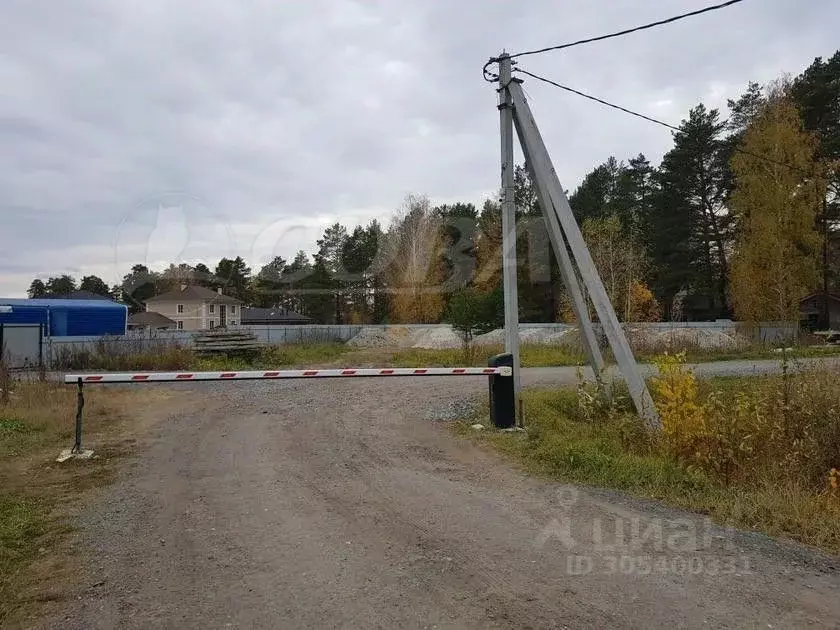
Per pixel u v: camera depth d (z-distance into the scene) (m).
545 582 3.49
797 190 29.34
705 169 40.50
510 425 8.47
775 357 20.91
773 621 3.04
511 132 9.08
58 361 17.83
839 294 36.69
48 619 3.07
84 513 4.84
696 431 7.02
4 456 6.88
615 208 43.19
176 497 5.28
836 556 4.01
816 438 7.38
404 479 5.86
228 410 10.20
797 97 32.59
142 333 23.47
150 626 2.98
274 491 5.43
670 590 3.39
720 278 41.75
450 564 3.75
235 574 3.62
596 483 5.79
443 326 30.39
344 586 3.43
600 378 9.12
